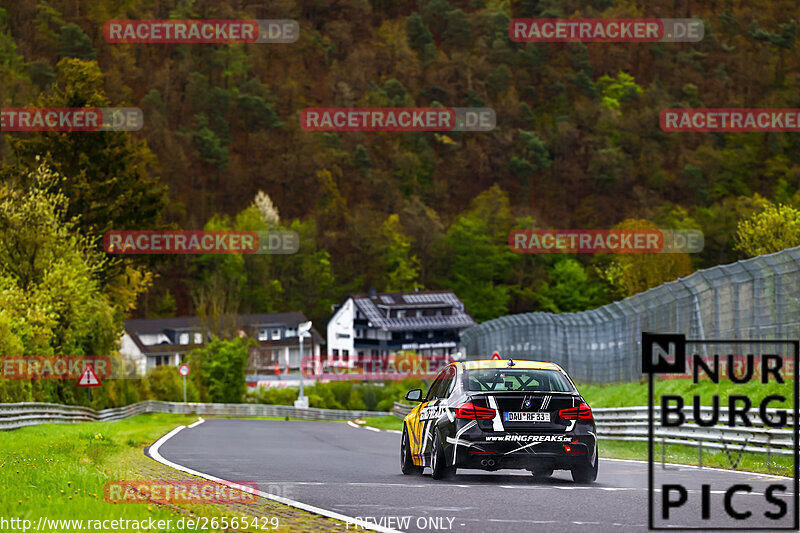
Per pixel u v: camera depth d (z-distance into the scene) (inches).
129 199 5211.6
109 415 4084.6
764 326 2087.8
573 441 1063.0
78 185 5137.8
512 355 3850.9
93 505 832.3
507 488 1025.5
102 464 1366.9
